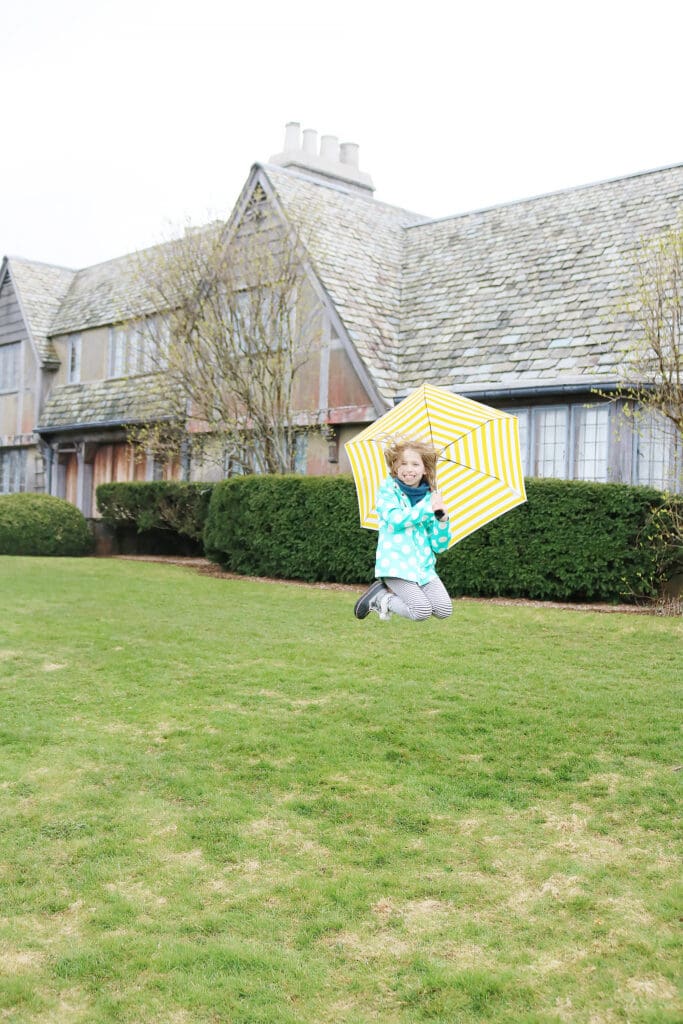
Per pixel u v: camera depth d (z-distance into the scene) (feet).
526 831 18.71
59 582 48.85
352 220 70.74
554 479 43.29
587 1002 13.29
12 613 39.11
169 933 15.25
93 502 85.05
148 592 45.88
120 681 29.14
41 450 89.56
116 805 20.07
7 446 94.94
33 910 16.02
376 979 13.98
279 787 21.01
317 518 50.52
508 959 14.38
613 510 41.63
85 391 86.79
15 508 69.15
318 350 61.77
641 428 48.06
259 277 60.03
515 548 43.55
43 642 33.96
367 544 48.62
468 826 18.99
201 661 31.40
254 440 61.41
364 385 57.36
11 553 68.23
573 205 64.95
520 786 20.86
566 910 15.72
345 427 60.54
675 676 29.04
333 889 16.48
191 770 21.90
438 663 30.86
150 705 26.63
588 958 14.32
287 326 60.85
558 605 42.06
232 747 23.30
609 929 15.10
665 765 21.81
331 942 14.93
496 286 61.00
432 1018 13.07
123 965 14.37
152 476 78.48
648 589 41.29
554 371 51.19
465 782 21.11
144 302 78.59
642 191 61.93
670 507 41.01
